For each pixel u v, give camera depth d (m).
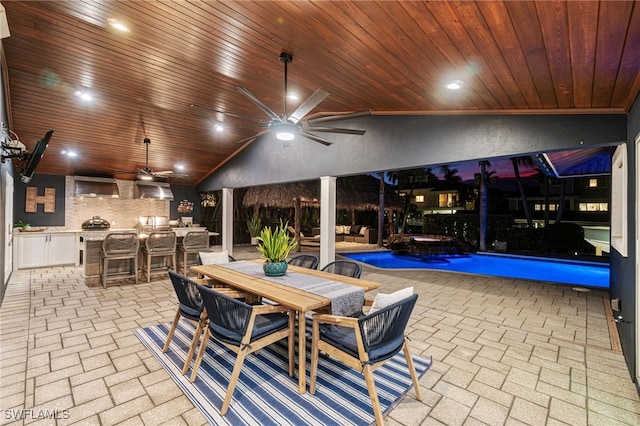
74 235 7.05
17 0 2.63
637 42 1.84
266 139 7.03
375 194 14.06
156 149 6.98
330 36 2.62
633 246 2.56
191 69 3.85
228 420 1.92
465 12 1.86
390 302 2.10
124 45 3.32
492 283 5.78
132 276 5.55
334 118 3.83
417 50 2.53
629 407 2.08
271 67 3.52
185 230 8.19
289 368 2.43
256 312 2.13
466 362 2.71
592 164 6.84
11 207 6.03
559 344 3.09
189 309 2.61
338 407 2.06
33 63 3.75
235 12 2.51
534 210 17.61
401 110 4.61
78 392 2.19
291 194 10.88
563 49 2.05
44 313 3.88
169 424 1.88
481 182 11.80
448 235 13.23
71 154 6.65
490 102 3.51
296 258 4.00
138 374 2.44
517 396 2.21
